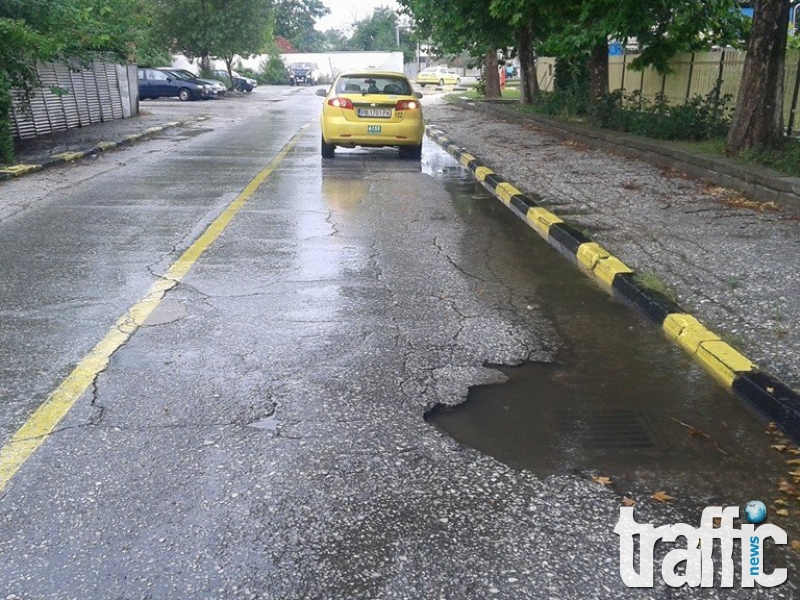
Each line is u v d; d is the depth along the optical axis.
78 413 3.99
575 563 2.89
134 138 18.06
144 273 6.61
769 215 8.65
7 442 3.68
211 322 5.38
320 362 4.71
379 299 6.00
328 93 15.48
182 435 3.78
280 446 3.69
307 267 6.89
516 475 3.50
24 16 14.89
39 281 6.33
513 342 5.13
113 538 2.98
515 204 9.94
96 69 22.30
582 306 5.95
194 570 2.81
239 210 9.55
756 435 3.91
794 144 10.97
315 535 3.03
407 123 14.56
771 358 4.66
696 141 13.56
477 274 6.80
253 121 24.58
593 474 3.52
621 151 14.22
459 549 2.96
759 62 10.86
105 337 5.06
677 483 3.45
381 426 3.92
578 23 17.38
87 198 10.37
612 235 7.85
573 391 4.41
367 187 11.59
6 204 9.84
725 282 6.17
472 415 4.09
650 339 5.25
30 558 2.86
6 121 12.98
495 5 18.64
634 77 21.12
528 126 20.89
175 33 47.16
